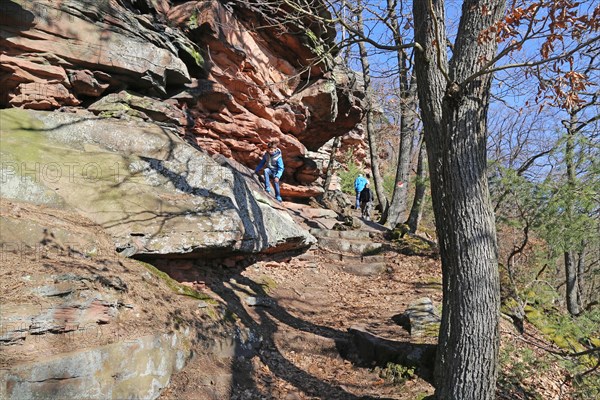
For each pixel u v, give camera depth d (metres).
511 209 7.12
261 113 10.12
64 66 5.96
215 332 4.58
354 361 5.29
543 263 7.70
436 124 4.14
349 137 21.05
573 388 5.52
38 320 3.04
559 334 6.82
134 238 4.71
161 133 6.31
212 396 3.93
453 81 3.82
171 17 7.97
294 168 12.78
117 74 6.58
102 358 3.14
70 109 6.11
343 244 10.55
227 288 5.93
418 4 4.28
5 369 2.63
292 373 4.82
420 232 16.78
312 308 6.92
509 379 5.12
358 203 16.86
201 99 8.31
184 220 5.18
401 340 5.45
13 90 5.74
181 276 5.43
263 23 9.38
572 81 3.09
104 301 3.54
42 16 5.59
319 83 11.26
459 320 3.74
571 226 6.35
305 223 11.61
